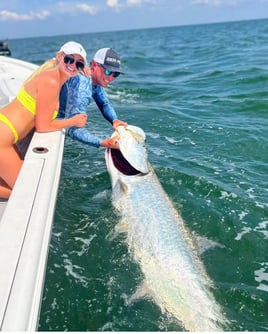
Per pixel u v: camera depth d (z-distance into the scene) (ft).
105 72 15.23
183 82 44.88
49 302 10.54
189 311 10.08
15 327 6.20
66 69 12.34
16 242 7.91
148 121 26.50
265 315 10.36
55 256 12.10
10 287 6.87
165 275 11.09
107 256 12.19
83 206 14.78
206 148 21.30
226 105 31.40
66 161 18.88
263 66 50.70
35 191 9.68
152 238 12.07
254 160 19.88
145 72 57.52
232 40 112.16
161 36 224.33
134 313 10.28
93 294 10.85
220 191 16.17
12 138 12.52
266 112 28.84
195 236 12.47
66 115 14.44
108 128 24.70
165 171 17.71
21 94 12.66
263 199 15.81
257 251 12.85
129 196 13.56
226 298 10.79
